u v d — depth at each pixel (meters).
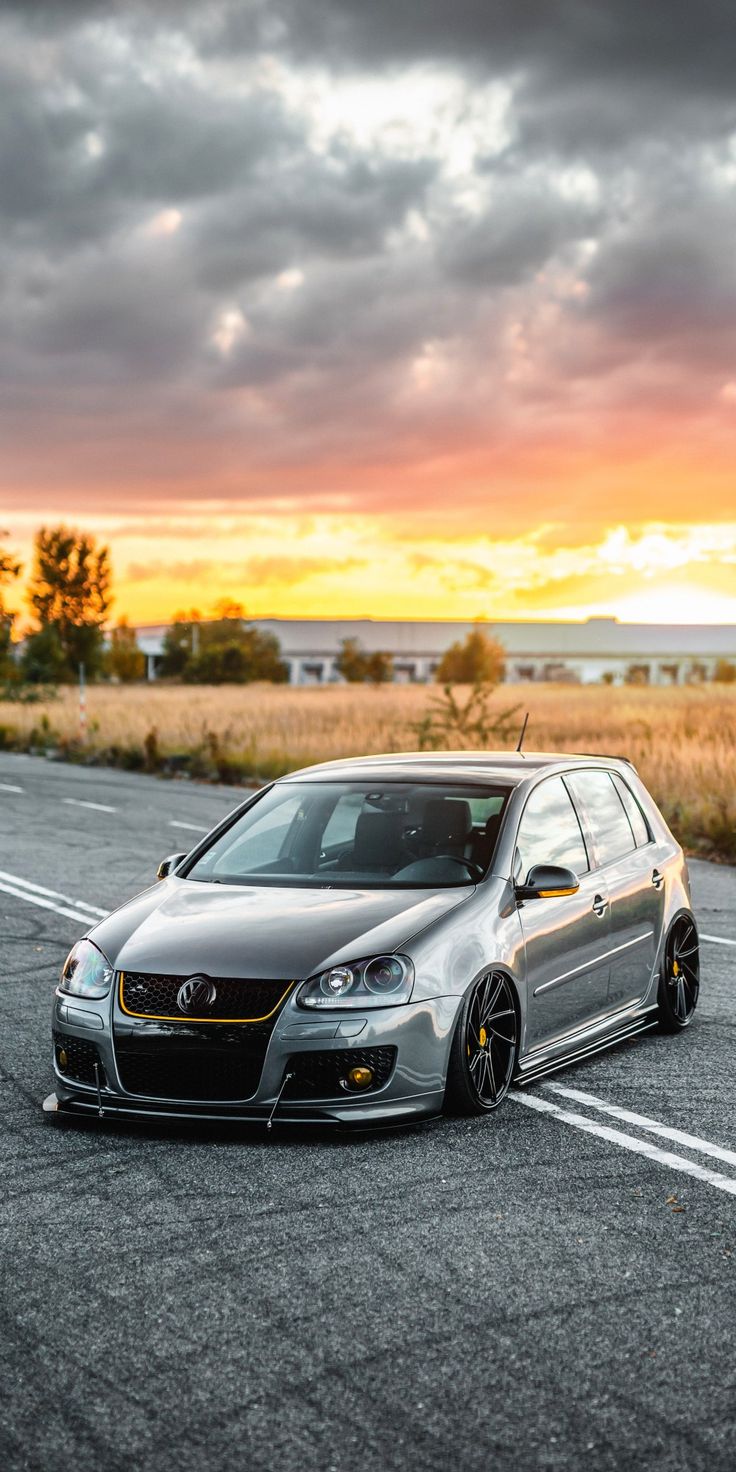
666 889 7.32
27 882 12.55
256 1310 3.87
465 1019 5.55
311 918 5.66
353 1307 3.89
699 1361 3.55
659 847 7.52
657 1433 3.19
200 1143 5.37
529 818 6.48
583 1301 3.92
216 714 37.81
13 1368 3.54
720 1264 4.19
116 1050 5.38
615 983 6.79
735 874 14.20
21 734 35.69
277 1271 4.15
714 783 19.06
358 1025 5.25
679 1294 3.97
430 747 24.86
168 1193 4.83
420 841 6.27
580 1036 6.46
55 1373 3.51
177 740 30.41
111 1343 3.67
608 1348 3.63
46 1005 7.80
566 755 7.45
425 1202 4.71
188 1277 4.11
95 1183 4.94
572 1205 4.69
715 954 9.59
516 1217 4.58
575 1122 5.62
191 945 5.52
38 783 24.11
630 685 79.31
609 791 7.36
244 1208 4.68
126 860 14.12
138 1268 4.18
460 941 5.62
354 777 6.84
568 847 6.69
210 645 108.06
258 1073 5.24
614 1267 4.17
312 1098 5.25
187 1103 5.29
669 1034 7.34
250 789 23.12
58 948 9.50
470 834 6.27
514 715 36.38
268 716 35.97
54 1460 3.09
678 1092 6.09
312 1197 4.77
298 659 130.75
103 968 5.57
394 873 6.12
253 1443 3.16
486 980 5.70
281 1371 3.51
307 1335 3.71
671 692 64.94
